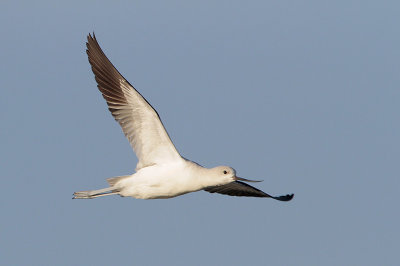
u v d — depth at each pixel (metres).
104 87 17.42
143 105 16.84
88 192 17.52
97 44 17.80
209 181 17.34
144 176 17.19
